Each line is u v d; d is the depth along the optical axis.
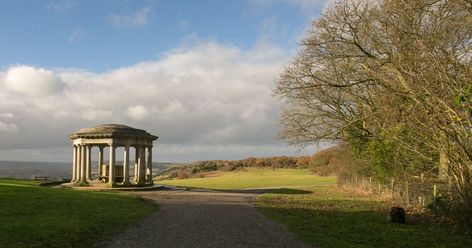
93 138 48.59
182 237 16.52
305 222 21.69
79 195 32.12
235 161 128.62
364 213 26.30
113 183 47.53
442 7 19.91
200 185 62.81
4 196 27.59
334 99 41.16
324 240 16.20
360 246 15.26
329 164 86.88
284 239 16.38
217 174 108.50
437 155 22.94
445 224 21.12
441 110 16.88
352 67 35.03
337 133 41.84
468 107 15.41
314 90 39.34
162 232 17.66
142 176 49.84
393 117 23.16
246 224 20.55
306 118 42.88
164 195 40.03
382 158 32.97
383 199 35.19
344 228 19.69
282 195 42.19
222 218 22.83
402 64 20.86
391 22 24.33
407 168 28.47
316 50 35.97
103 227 18.28
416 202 28.94
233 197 39.22
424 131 19.88
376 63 29.98
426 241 16.69
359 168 46.78
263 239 16.33
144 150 50.34
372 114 30.20
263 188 55.91
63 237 15.48
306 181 74.81
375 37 29.69
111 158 47.66
